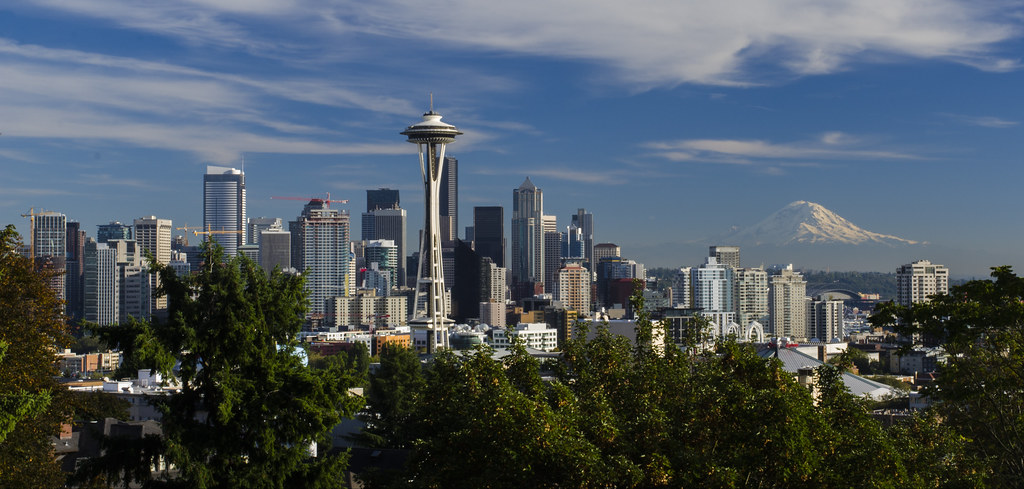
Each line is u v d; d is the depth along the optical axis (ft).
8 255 281.95
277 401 236.84
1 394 212.64
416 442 213.66
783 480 202.80
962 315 255.09
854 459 215.72
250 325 237.04
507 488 198.29
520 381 238.68
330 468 240.73
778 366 237.04
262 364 237.45
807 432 208.33
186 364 236.84
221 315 235.81
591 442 208.33
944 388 269.03
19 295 274.98
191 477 225.35
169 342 234.58
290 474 238.27
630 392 236.63
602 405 217.15
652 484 200.75
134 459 235.61
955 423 278.67
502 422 196.75
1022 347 252.83
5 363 253.85
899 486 214.48
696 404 224.74
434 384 244.22
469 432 201.98
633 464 196.34
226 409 225.56
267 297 245.65
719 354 277.03
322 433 245.24
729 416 213.66
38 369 271.08
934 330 264.93
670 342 258.16
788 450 199.41
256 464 234.99
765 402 208.13
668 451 209.97
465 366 235.40
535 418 196.44
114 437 237.45
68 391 281.33
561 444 193.26
